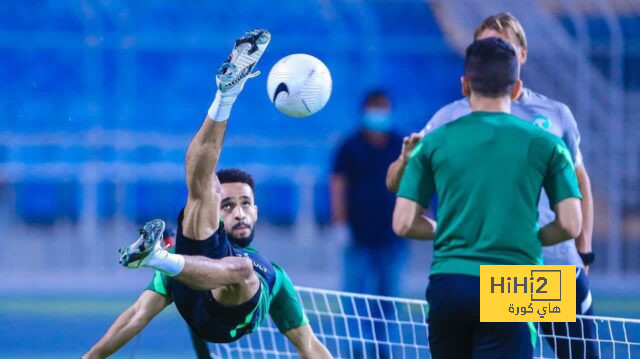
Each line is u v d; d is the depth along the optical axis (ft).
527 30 227.61
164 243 95.66
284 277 84.48
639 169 225.35
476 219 68.95
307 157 258.78
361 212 140.36
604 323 155.12
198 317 78.79
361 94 244.42
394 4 244.63
